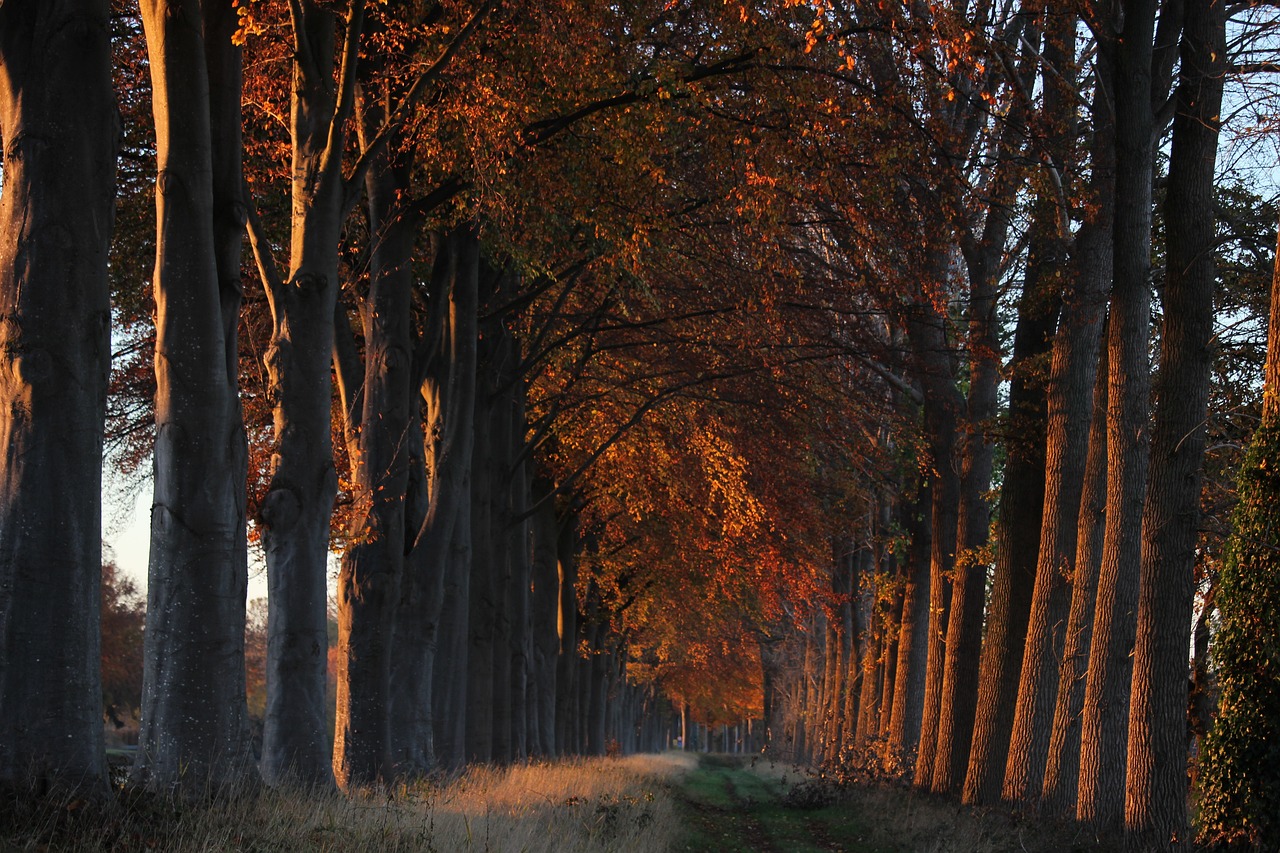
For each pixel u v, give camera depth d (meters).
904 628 41.06
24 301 11.33
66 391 11.37
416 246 31.77
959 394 35.09
